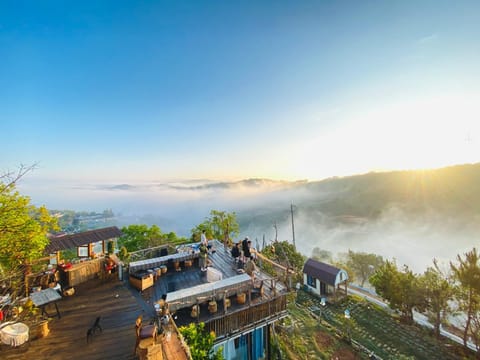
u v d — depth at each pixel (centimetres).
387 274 2034
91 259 1147
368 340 1627
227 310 860
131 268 1067
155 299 881
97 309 810
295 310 2098
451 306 1759
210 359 696
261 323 931
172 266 1202
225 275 1120
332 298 2341
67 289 940
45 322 664
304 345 1546
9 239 877
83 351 596
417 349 1523
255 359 1019
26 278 857
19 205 924
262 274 1191
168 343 596
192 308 806
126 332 678
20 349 602
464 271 1573
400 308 1905
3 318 672
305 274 2656
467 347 1520
